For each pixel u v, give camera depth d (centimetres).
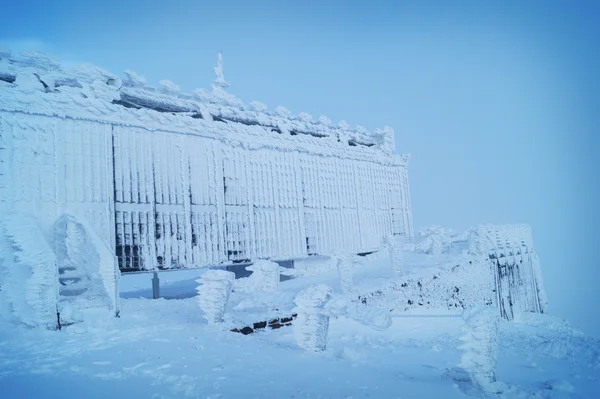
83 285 1434
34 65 1641
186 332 1087
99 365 754
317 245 2559
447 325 1542
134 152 1845
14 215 1258
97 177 1720
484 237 2575
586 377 1024
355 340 1254
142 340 984
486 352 740
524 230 2970
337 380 725
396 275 2020
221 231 2098
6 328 1064
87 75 1745
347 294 1670
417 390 693
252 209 2250
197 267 1994
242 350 934
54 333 1051
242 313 1330
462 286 2289
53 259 1139
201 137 2083
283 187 2416
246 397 598
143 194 1850
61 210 1619
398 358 1027
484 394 711
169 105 2019
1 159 1530
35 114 1605
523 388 751
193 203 2017
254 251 2230
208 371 730
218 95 2203
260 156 2328
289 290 1833
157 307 1534
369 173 2981
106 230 1719
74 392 597
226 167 2172
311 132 2670
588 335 2325
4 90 1547
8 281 1152
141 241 1822
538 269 2923
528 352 1350
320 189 2628
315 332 985
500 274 2627
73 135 1686
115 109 1791
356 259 2152
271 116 2447
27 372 707
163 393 601
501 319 2372
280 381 695
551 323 2545
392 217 3095
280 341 1133
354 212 2816
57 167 1630
